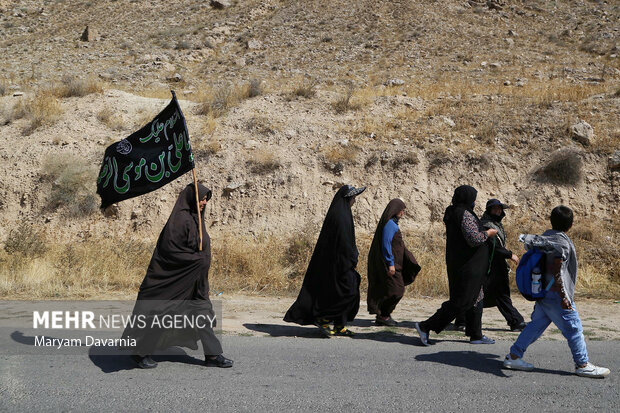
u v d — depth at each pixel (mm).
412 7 29344
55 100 16344
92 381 4691
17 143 14797
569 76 20375
